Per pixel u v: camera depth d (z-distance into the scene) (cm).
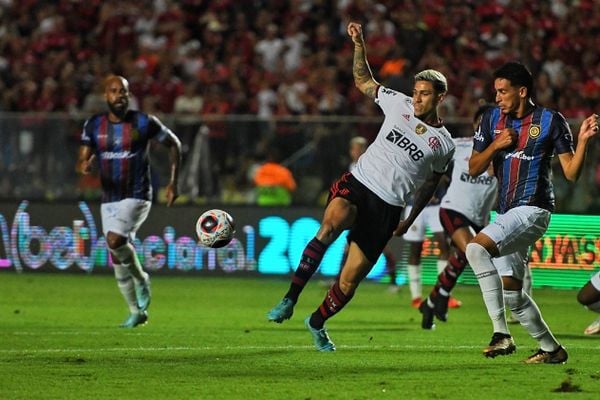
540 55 5591
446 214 2867
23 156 4553
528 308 2067
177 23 5891
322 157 4444
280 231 4434
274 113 5250
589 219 4166
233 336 2611
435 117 2200
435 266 4288
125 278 2816
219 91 5238
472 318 3206
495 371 1991
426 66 5309
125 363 2069
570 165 1962
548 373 1967
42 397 1691
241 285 4225
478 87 5275
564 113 5100
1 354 2202
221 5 6006
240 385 1809
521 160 2023
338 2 5859
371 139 4428
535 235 2030
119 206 2791
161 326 2848
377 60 5481
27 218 4562
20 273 4562
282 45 5684
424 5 5781
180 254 4494
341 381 1859
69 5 6153
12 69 5722
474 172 2016
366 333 2731
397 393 1741
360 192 2161
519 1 5844
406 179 2170
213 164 4491
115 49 5906
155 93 5453
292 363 2081
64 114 4550
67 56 5744
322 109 5147
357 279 2200
